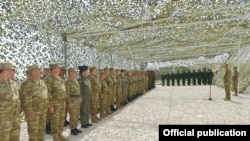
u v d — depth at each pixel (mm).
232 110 9766
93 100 7980
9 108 4188
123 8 7914
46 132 6777
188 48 19719
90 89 7449
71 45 11469
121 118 8617
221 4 8391
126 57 25000
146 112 9703
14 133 4367
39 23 8188
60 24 8695
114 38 12805
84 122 7242
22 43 7793
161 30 12266
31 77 4969
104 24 9461
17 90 4516
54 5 6965
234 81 15250
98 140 5844
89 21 8898
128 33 12070
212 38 16031
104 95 8648
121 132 6586
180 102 12602
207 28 12664
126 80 12516
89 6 7434
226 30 13586
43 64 8836
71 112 6453
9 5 6660
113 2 7312
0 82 4211
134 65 30938
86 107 7293
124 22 9422
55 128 5629
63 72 7160
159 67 39469
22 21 7707
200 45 18812
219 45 19109
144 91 18219
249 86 16344
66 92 6355
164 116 8750
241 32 14469
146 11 8352
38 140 5164
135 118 8547
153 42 15711
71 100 6438
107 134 6402
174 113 9336
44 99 5047
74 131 6461
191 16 9445
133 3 7543
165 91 19688
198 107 10719
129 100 13109
